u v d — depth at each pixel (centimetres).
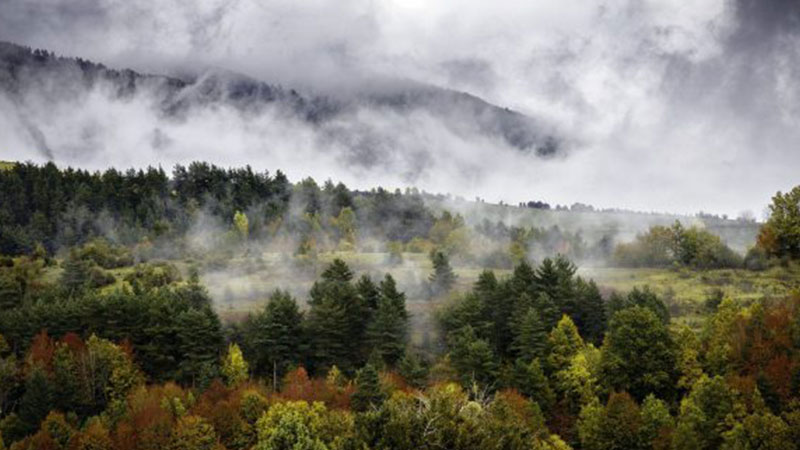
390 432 2978
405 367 8706
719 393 7119
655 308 10269
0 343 9706
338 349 10012
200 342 9569
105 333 9994
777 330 8338
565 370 8725
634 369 8538
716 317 9312
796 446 6375
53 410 7725
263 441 6281
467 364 8606
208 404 7675
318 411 7144
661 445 6781
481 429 2992
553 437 6962
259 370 9925
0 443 6862
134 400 7888
